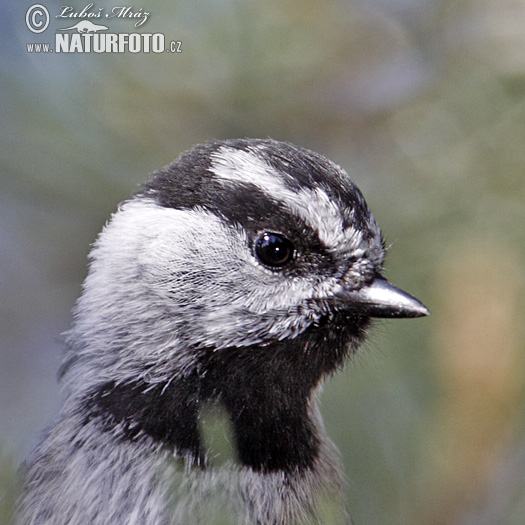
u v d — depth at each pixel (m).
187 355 1.41
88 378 1.41
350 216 1.41
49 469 1.40
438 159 1.42
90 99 1.42
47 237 1.43
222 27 1.42
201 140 1.43
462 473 1.41
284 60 1.42
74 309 1.41
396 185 1.42
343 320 1.41
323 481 1.41
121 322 1.41
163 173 1.41
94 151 1.42
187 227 1.41
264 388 1.41
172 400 1.41
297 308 1.41
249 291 1.41
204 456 1.40
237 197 1.41
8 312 1.45
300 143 1.43
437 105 1.42
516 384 1.41
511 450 1.41
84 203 1.43
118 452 1.40
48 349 1.45
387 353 1.42
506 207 1.42
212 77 1.42
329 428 1.41
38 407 1.45
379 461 1.41
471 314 1.41
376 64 1.42
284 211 1.41
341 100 1.42
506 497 1.41
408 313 1.41
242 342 1.41
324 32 1.42
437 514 1.41
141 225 1.41
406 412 1.41
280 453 1.41
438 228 1.42
